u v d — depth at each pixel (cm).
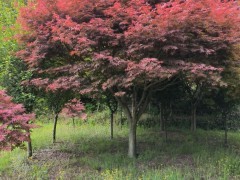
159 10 644
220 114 1508
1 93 611
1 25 933
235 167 733
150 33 638
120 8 678
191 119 1380
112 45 694
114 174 675
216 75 682
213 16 669
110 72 705
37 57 728
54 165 773
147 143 1035
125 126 1376
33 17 757
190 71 655
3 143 556
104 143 1017
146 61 601
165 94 1266
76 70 707
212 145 1038
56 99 933
